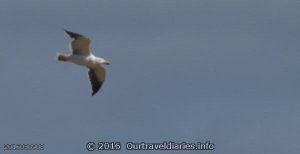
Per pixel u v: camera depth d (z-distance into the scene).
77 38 27.61
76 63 28.02
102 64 28.23
